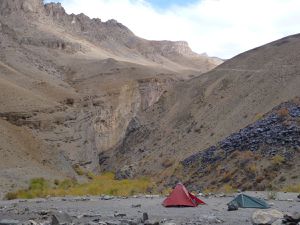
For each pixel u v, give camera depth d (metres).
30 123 86.25
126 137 107.06
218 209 20.75
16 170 61.59
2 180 55.44
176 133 85.75
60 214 16.28
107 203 26.62
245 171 45.97
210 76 101.00
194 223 15.20
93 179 85.94
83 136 98.81
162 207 22.70
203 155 58.56
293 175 40.31
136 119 107.50
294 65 77.75
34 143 81.19
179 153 74.19
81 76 157.38
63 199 31.25
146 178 69.56
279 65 81.31
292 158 43.59
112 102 133.50
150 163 78.69
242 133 56.78
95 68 163.88
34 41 180.25
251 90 78.62
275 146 47.50
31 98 93.44
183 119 89.88
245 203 20.70
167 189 48.41
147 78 147.50
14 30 182.12
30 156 74.06
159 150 82.75
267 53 92.94
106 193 41.88
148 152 86.81
